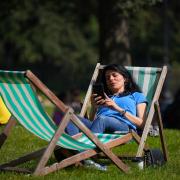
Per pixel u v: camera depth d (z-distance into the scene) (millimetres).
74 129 13031
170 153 15344
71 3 44500
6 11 39094
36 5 44531
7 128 12539
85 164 13031
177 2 73000
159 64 85625
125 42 36031
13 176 11695
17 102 11672
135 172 12523
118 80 13844
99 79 14727
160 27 78062
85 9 44812
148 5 34438
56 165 11805
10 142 16906
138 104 13797
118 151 15469
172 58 79062
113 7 35094
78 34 83188
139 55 85750
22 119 11773
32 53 77750
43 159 11570
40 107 11531
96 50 90312
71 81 86438
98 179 11781
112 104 13352
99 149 12164
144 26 44719
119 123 13430
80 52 84812
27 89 11383
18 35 72875
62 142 11859
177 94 24625
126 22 36031
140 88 14438
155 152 13453
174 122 24328
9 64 85125
